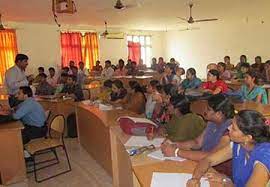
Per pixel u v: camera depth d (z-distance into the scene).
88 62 10.31
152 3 5.92
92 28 10.33
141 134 2.50
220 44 10.90
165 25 10.48
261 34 9.55
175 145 2.07
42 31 9.13
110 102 4.59
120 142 2.57
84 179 3.36
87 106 4.32
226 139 1.80
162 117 3.10
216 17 8.67
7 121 3.46
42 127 3.75
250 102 3.87
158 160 1.89
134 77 8.59
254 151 1.43
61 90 6.34
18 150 3.29
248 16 8.65
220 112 2.00
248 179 1.43
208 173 1.67
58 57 9.55
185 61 12.30
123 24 9.75
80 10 6.57
